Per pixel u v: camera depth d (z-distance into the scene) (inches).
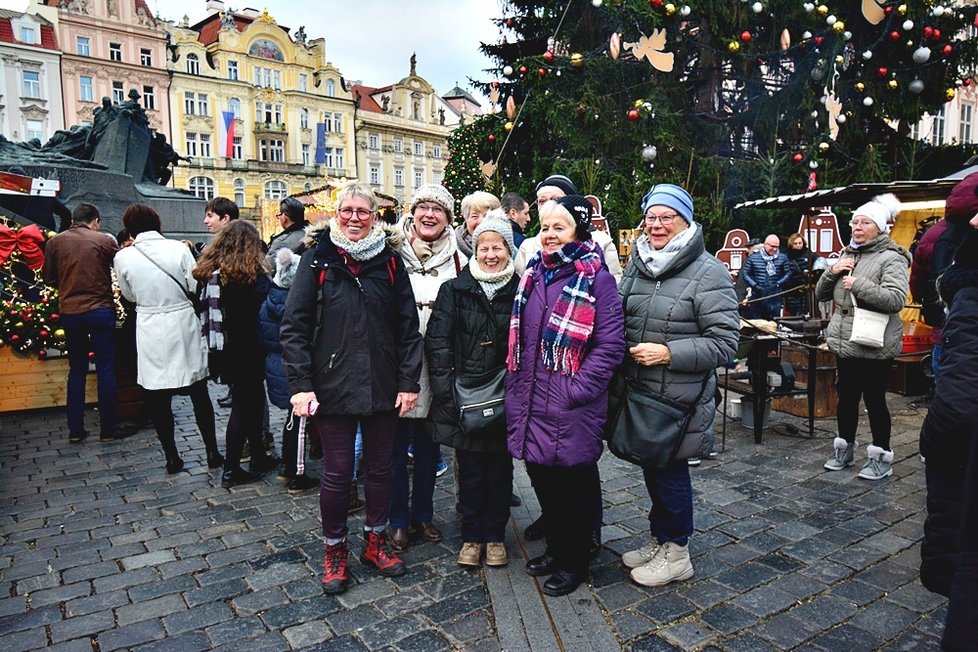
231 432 172.2
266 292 170.7
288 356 114.7
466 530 127.0
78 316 209.0
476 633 106.0
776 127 433.1
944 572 78.5
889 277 161.0
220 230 182.4
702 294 111.7
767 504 157.0
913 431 216.5
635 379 116.0
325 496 118.2
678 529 118.9
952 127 705.0
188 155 2004.2
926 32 379.6
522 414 113.0
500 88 441.4
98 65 1822.1
